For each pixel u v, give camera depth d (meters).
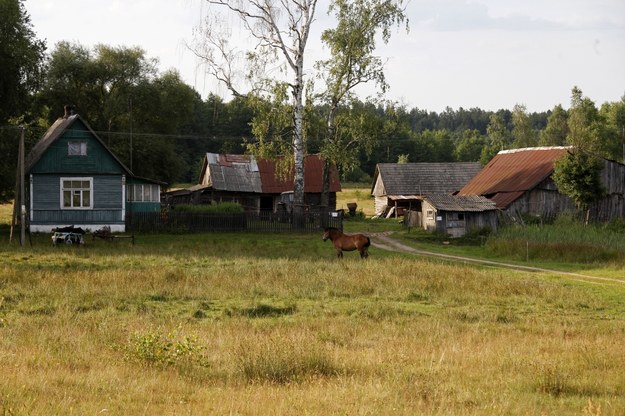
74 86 82.44
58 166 54.09
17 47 52.41
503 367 15.59
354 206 81.44
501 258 44.00
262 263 35.47
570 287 31.02
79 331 18.70
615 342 19.17
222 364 15.44
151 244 46.31
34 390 12.07
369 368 15.21
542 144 133.38
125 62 83.38
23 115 56.03
